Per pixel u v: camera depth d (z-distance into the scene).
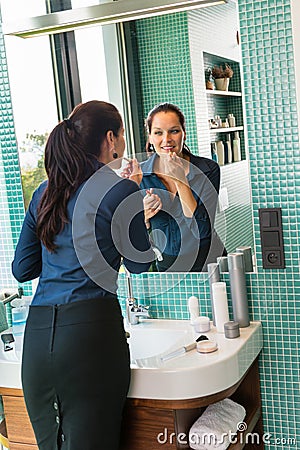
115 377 1.74
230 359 1.80
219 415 1.93
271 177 2.02
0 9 2.29
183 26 2.07
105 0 2.13
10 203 2.42
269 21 1.95
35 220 1.93
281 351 2.10
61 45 2.24
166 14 2.08
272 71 1.97
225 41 2.02
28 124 2.34
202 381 1.74
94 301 1.76
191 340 1.98
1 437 2.21
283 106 1.98
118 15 2.12
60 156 1.82
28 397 1.80
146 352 2.13
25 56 2.30
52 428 1.79
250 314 2.12
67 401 1.74
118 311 1.81
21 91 2.33
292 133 1.98
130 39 2.14
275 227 2.03
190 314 2.19
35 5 2.24
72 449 1.75
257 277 2.09
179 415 1.83
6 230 2.46
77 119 2.20
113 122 2.18
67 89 2.25
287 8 1.93
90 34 2.19
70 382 1.72
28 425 1.99
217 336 1.99
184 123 2.11
